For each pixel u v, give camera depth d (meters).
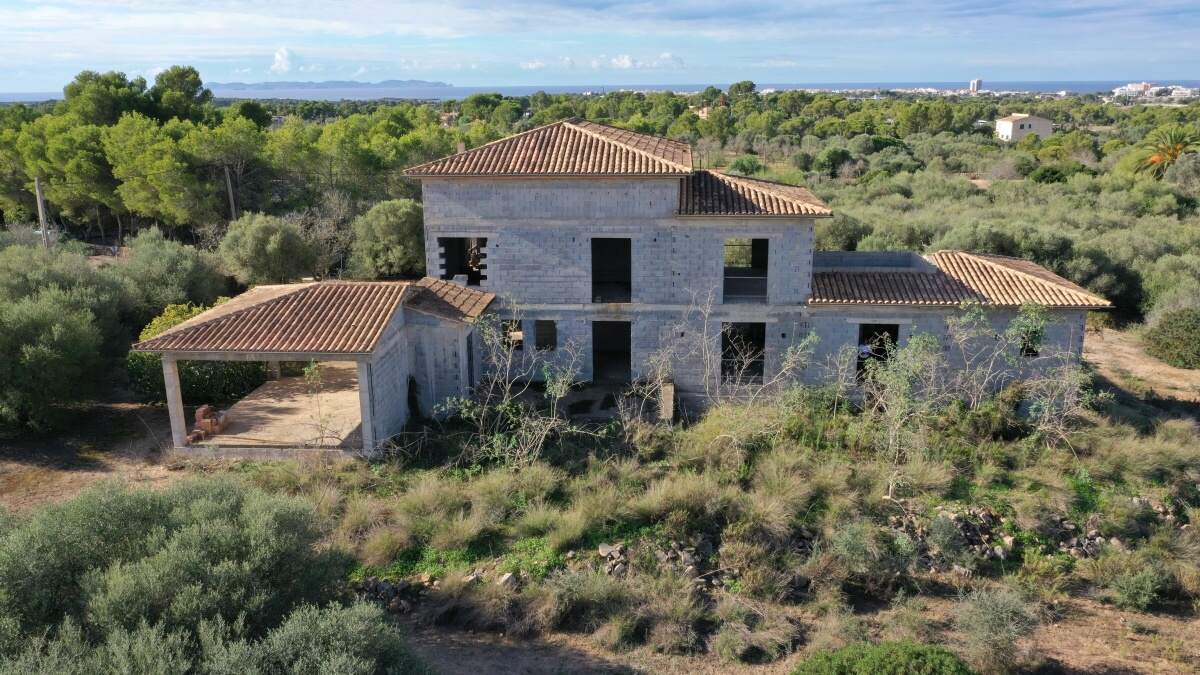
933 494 21.31
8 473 21.80
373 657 12.05
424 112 83.81
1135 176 71.50
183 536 13.36
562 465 22.17
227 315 23.53
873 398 26.62
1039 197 63.78
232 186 51.69
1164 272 41.97
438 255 28.30
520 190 27.31
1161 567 19.09
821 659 14.10
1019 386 25.50
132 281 33.25
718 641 16.27
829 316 27.03
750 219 26.50
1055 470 22.44
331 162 53.38
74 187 49.72
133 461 22.67
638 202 26.91
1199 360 33.94
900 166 84.31
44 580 12.55
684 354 28.06
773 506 19.67
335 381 28.80
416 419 25.92
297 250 41.66
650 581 17.86
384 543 18.23
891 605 17.92
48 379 23.17
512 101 147.88
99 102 61.12
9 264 28.77
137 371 26.16
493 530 19.27
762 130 115.12
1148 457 22.81
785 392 26.09
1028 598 18.12
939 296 26.31
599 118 134.88
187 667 10.99
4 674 10.49
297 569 14.27
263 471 21.50
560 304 28.23
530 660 15.76
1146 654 16.67
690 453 22.69
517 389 28.59
